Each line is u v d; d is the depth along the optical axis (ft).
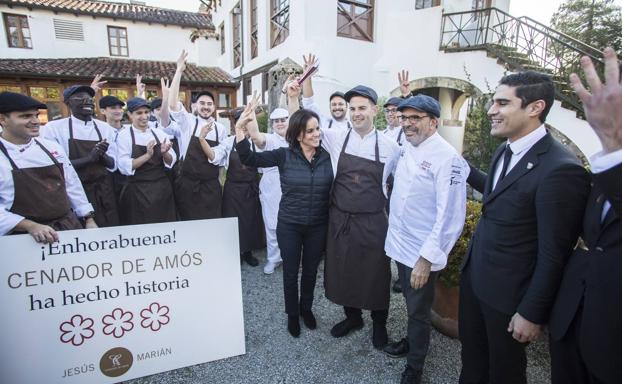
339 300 8.48
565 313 4.51
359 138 8.19
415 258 6.92
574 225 4.58
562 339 4.60
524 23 23.79
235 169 13.07
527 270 5.14
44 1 44.21
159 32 49.52
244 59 37.52
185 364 7.63
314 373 7.72
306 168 8.52
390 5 26.81
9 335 6.44
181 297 7.64
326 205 8.71
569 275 4.56
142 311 7.32
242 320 8.18
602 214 4.21
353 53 25.50
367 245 8.10
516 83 5.02
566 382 4.69
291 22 24.48
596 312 4.11
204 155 12.28
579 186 4.54
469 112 22.85
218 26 48.80
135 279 7.28
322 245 9.00
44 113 38.24
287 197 8.68
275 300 10.94
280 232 8.80
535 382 7.53
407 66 26.05
